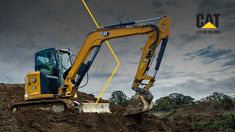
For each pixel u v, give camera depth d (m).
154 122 12.27
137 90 11.12
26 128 9.95
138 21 11.54
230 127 14.66
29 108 12.42
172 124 13.36
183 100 26.45
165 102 24.80
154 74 10.94
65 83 12.21
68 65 12.93
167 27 11.13
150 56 11.20
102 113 11.59
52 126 10.53
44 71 12.73
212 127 14.90
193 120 16.86
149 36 11.31
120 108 15.12
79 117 11.10
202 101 24.83
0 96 19.84
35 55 13.08
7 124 9.66
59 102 11.89
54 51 12.61
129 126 11.38
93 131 10.71
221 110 21.39
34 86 12.37
